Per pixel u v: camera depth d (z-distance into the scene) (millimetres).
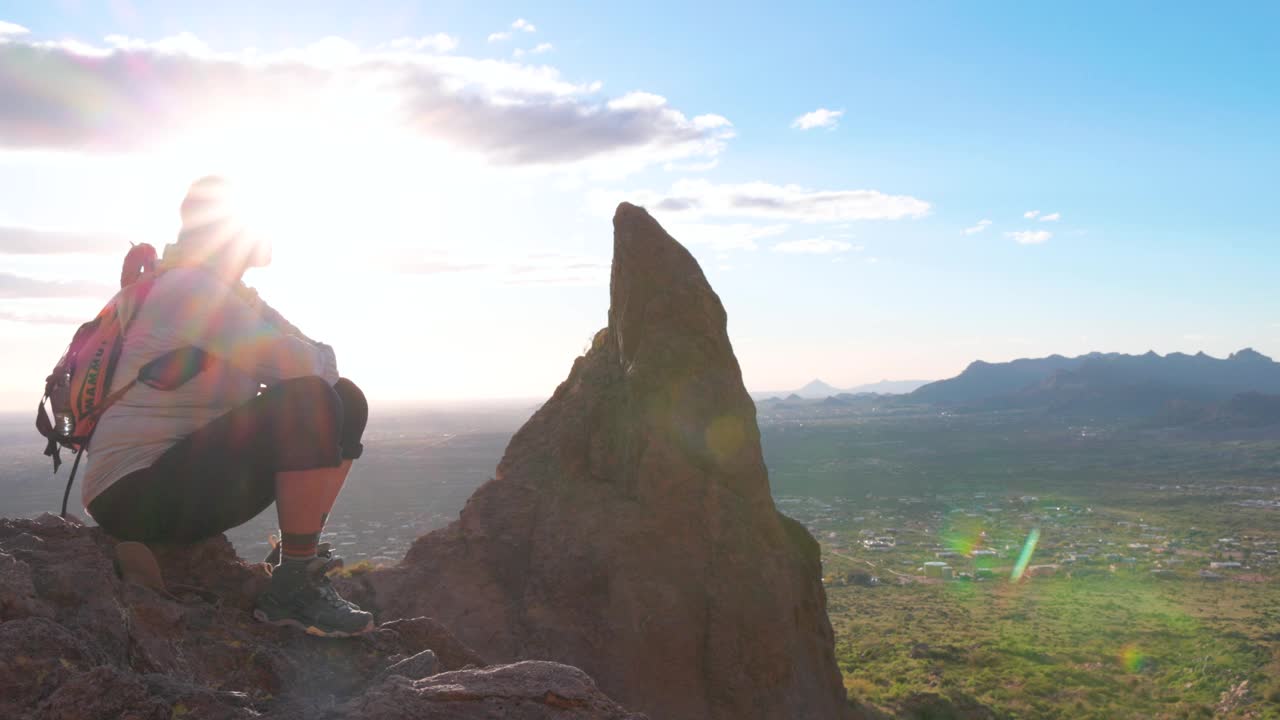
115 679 2660
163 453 3523
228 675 3393
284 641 3729
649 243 14641
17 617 2875
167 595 3701
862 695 23188
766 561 12953
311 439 3617
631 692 12008
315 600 3801
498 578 13227
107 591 3184
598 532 12977
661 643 12266
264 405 3582
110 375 3520
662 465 13133
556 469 14258
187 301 3496
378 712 2930
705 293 14359
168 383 3486
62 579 3107
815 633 14672
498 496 14188
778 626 12609
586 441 14195
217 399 3600
